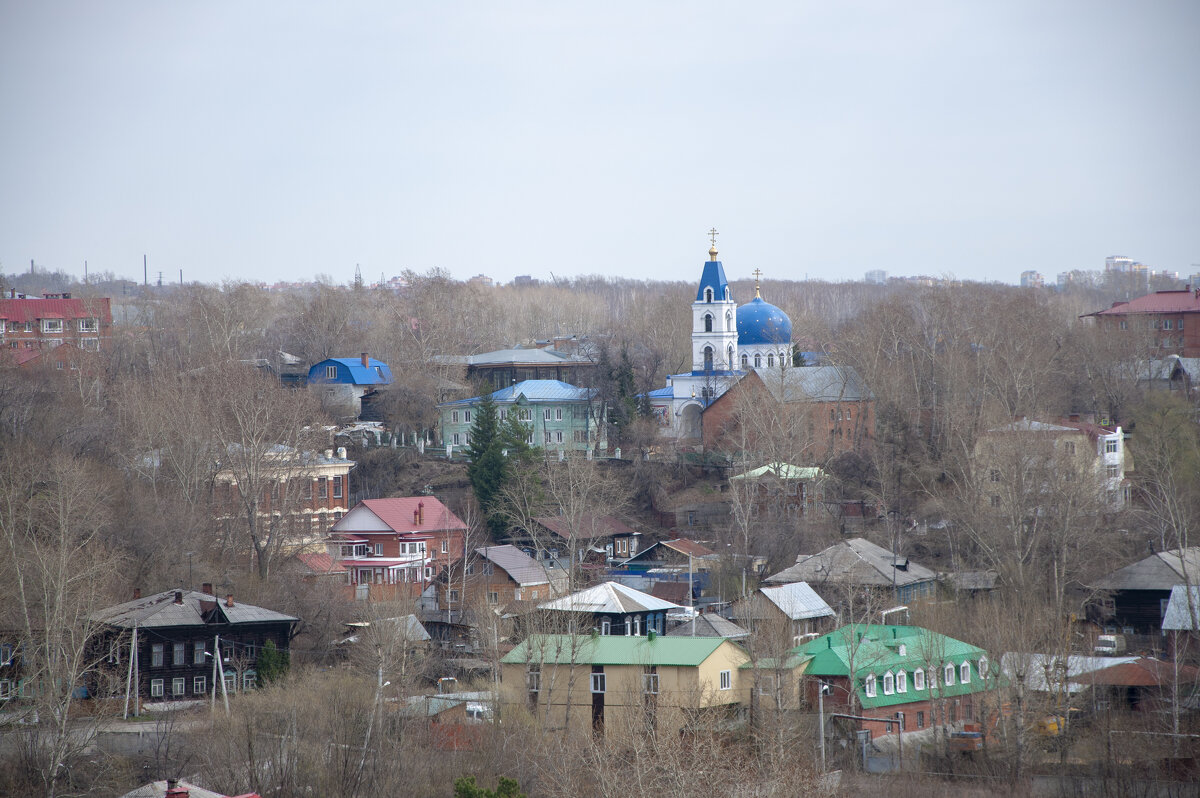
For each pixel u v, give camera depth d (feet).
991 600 560.61
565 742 402.52
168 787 332.60
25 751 401.29
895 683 458.50
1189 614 508.12
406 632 478.18
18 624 465.06
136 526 580.71
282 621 516.32
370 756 374.84
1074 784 394.11
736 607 534.78
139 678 483.92
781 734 364.58
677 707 415.44
